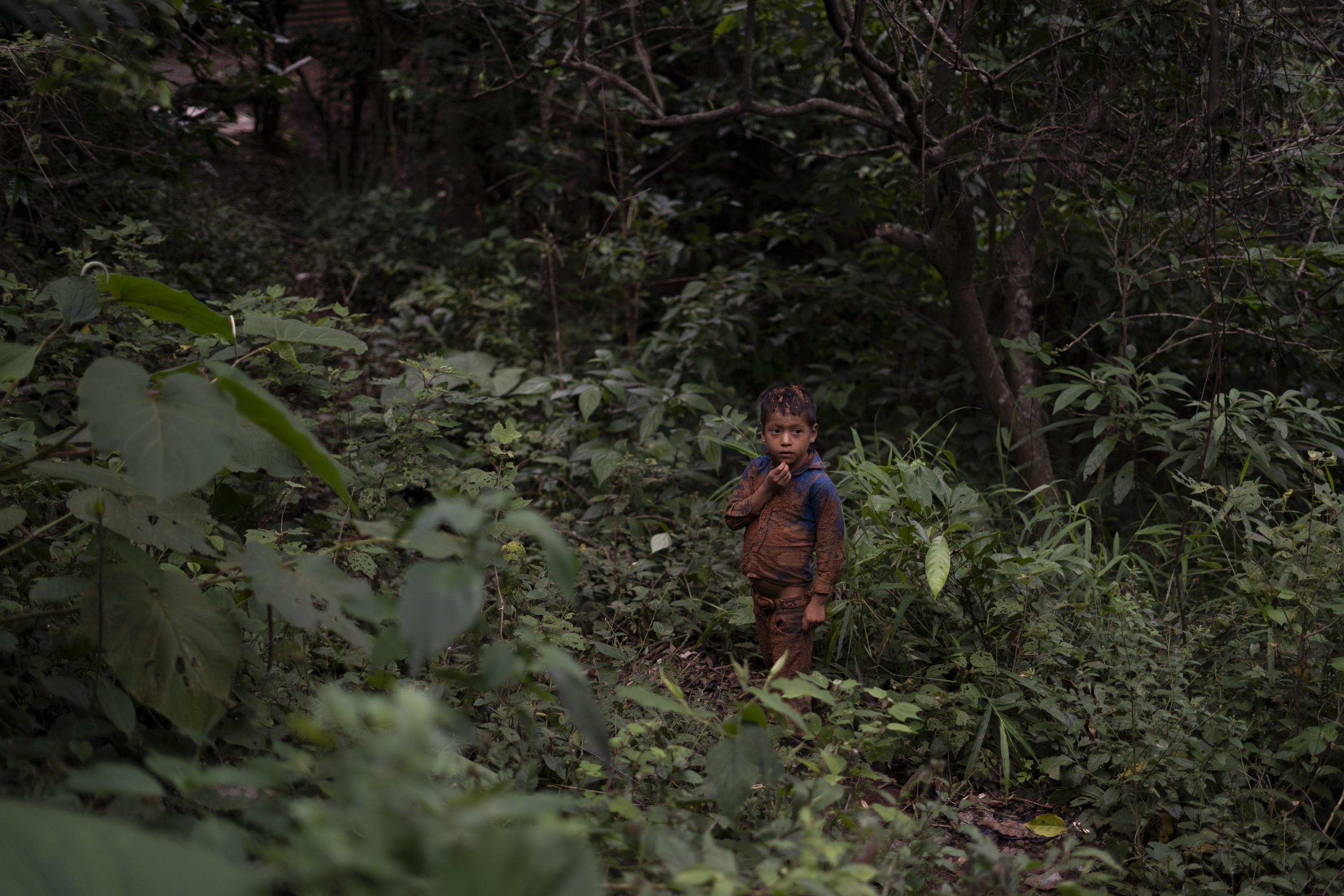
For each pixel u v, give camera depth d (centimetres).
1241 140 421
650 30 561
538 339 726
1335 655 336
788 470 350
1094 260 573
